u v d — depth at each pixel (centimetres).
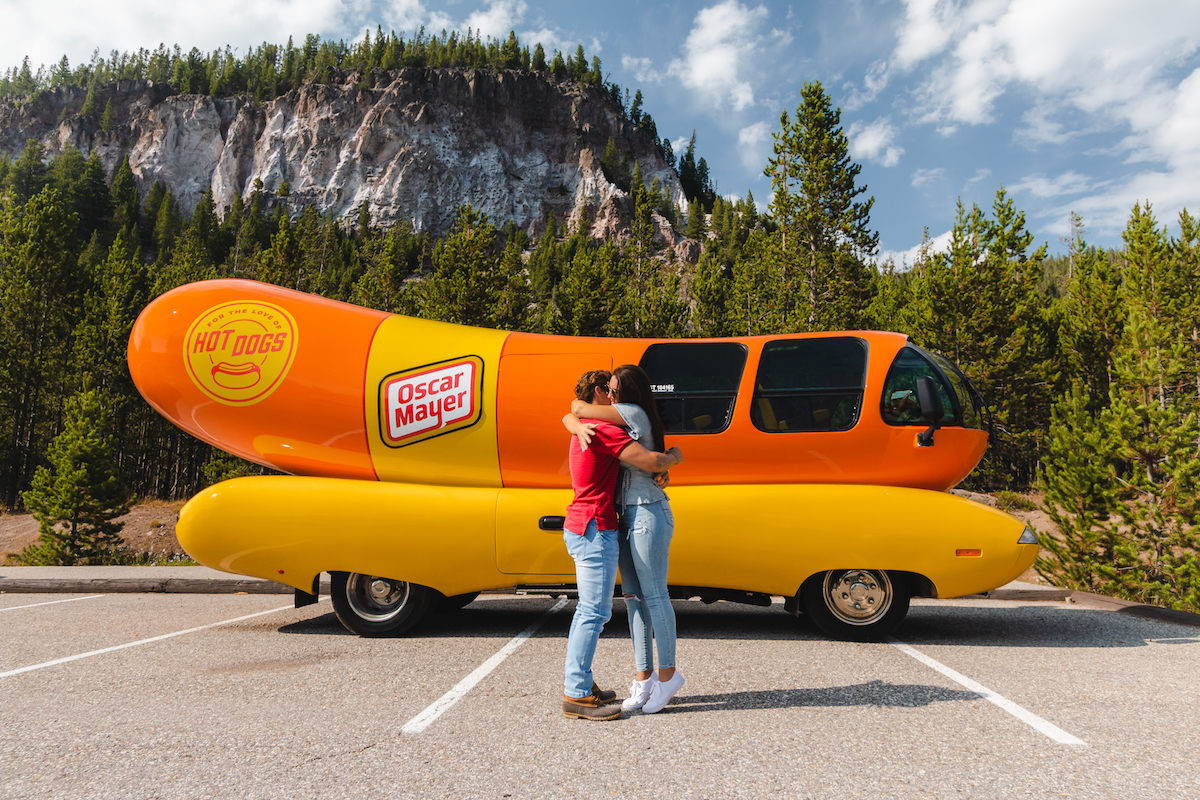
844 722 335
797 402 564
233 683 413
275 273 4938
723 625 627
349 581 576
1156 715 350
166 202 14525
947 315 3519
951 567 525
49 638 560
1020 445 3506
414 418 586
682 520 548
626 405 347
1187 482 1619
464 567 559
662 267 5894
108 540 2516
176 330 613
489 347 603
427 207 16525
